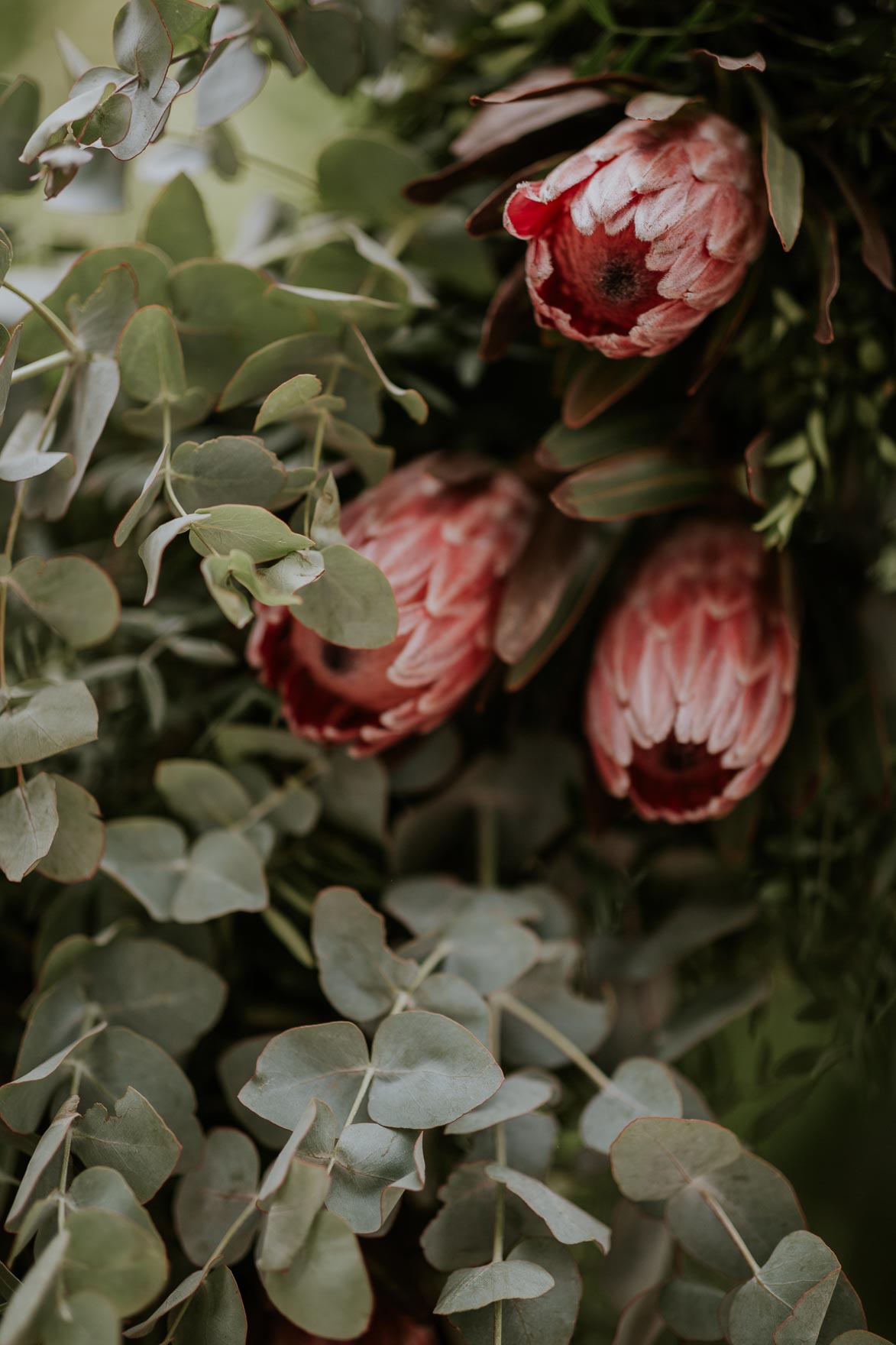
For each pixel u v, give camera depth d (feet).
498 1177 1.67
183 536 1.98
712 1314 1.71
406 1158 1.63
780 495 1.83
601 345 1.75
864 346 1.88
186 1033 1.80
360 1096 1.65
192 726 2.00
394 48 2.02
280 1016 1.95
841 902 2.01
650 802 1.86
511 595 1.85
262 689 1.94
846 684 1.93
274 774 1.96
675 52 1.87
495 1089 1.63
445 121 2.15
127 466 2.01
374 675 1.80
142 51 1.68
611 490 1.83
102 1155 1.65
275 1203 1.55
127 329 1.72
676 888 2.01
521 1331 1.65
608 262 1.71
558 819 1.99
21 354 1.82
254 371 1.78
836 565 1.99
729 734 1.81
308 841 1.97
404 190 1.86
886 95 1.80
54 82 2.52
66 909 1.86
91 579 1.73
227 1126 1.91
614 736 1.84
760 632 1.85
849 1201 2.30
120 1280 1.52
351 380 1.81
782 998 2.34
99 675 1.91
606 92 1.81
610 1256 1.86
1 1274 1.65
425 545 1.84
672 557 1.89
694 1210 1.73
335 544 1.66
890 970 2.00
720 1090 2.20
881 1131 2.30
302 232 2.11
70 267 1.80
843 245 1.87
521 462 1.95
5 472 1.70
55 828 1.67
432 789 1.99
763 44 1.85
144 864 1.84
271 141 2.43
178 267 1.79
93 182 1.95
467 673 1.85
